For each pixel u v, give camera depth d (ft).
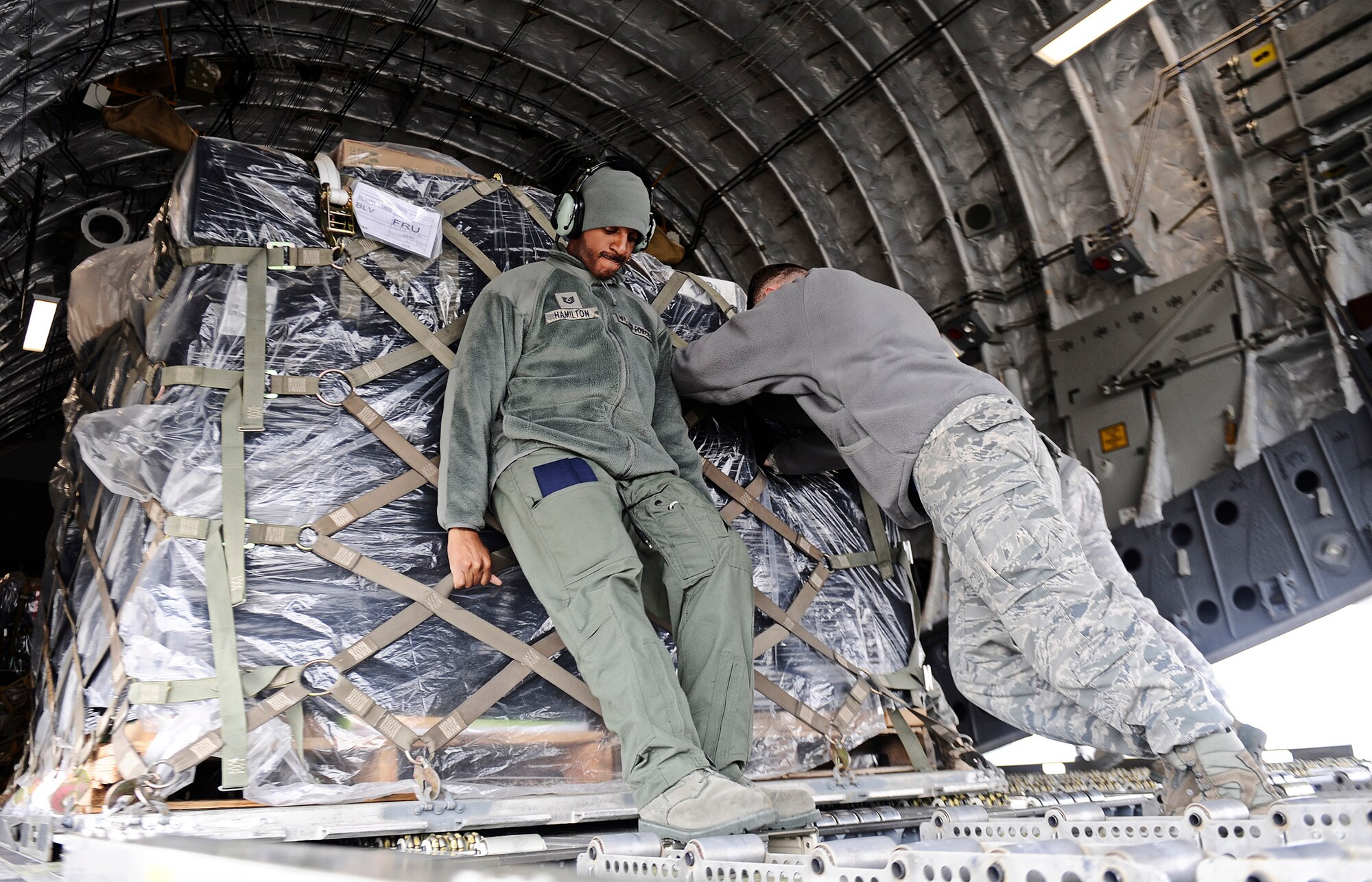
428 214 9.53
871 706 10.66
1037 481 8.39
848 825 7.95
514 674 8.66
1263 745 9.50
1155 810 8.45
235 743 7.21
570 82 28.22
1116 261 21.65
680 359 10.55
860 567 11.46
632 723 7.18
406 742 7.93
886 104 25.58
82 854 5.43
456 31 26.78
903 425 9.02
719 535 8.79
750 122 27.94
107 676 7.81
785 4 24.29
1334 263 18.28
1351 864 2.98
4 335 32.99
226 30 25.75
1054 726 9.05
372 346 9.08
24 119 23.18
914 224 26.25
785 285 10.11
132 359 9.62
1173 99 20.57
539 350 8.98
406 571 8.63
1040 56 20.35
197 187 8.70
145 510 8.08
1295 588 18.70
